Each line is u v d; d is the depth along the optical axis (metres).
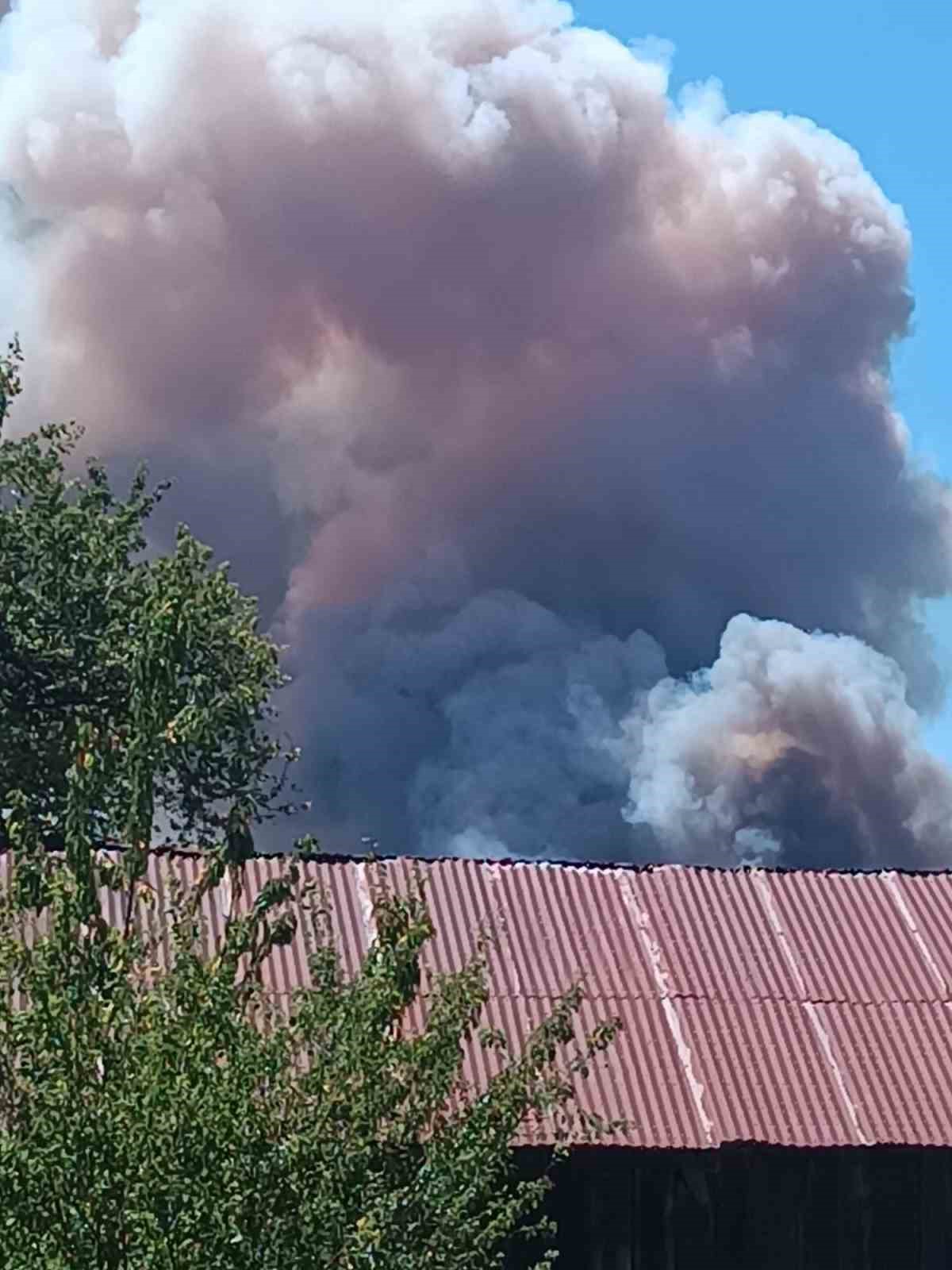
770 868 22.20
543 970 19.92
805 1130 18.61
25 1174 9.73
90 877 10.79
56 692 28.78
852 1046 19.62
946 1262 19.06
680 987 20.02
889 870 22.52
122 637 28.28
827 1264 18.83
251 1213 10.00
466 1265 11.02
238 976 18.08
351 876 20.42
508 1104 11.54
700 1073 19.00
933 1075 19.47
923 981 20.66
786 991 20.22
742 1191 18.77
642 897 21.28
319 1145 10.30
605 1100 18.47
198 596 27.16
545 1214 18.23
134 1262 9.67
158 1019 10.20
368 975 11.21
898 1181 19.11
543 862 21.55
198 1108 9.88
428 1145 11.09
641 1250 18.41
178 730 11.45
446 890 20.73
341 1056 10.77
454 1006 11.43
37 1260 9.62
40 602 28.89
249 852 12.12
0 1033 10.29
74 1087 9.96
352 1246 10.12
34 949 10.55
